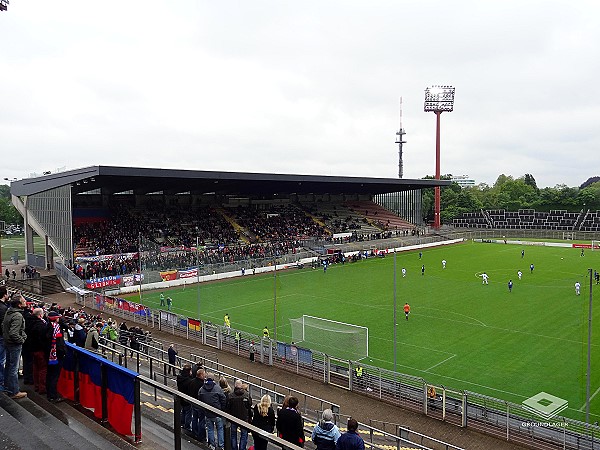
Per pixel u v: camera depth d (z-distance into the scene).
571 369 25.38
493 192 167.25
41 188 51.06
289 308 39.44
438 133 109.69
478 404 20.56
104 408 7.90
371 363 26.55
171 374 18.69
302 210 87.12
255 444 8.75
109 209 63.12
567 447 16.75
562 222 108.56
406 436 17.81
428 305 40.06
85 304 39.00
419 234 90.50
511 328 33.03
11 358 8.30
